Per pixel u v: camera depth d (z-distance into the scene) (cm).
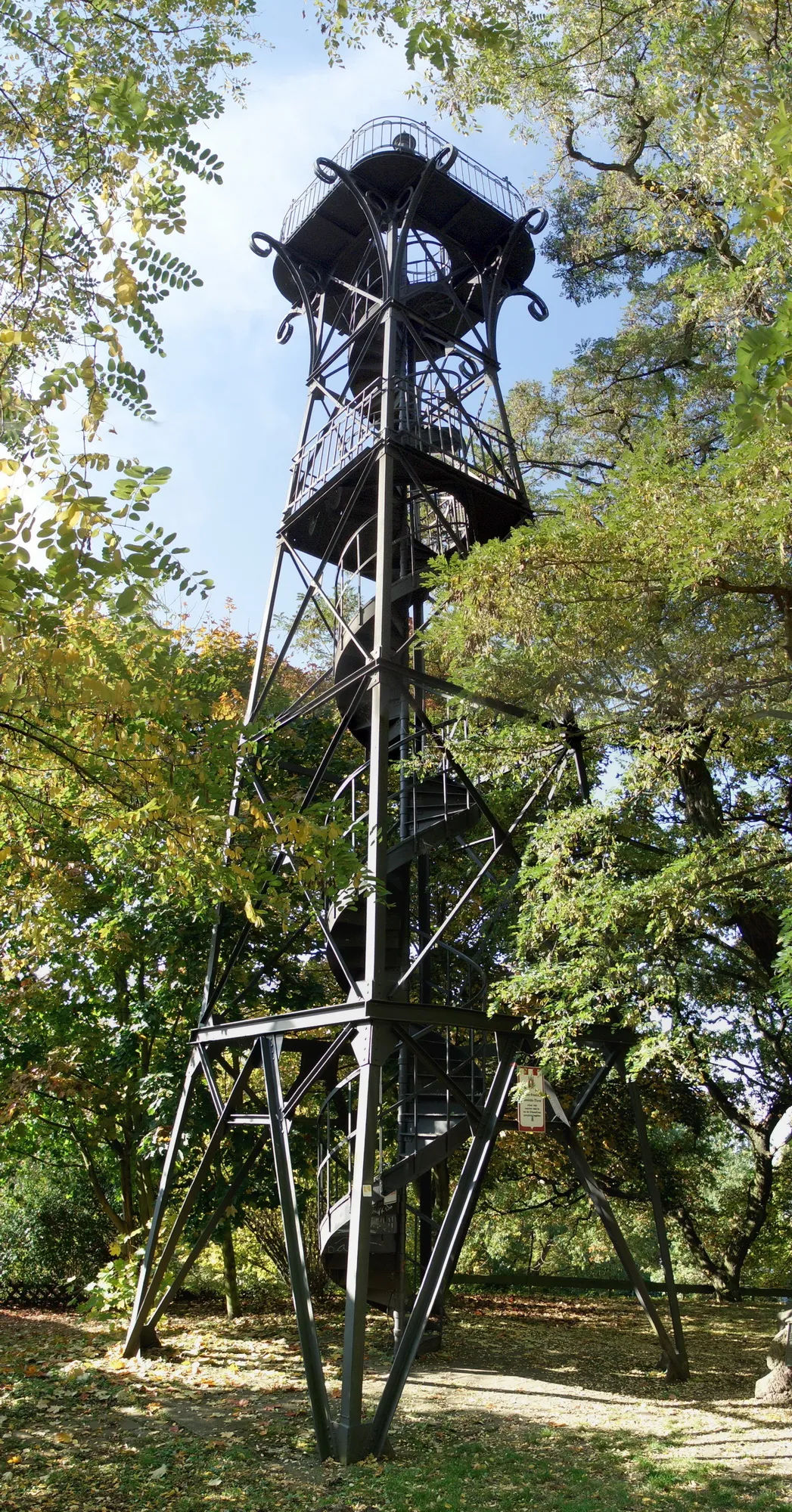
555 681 758
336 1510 568
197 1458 670
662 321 1471
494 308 1216
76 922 1247
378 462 1002
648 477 666
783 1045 1435
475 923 1505
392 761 1124
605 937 866
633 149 1215
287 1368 969
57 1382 873
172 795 490
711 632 696
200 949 1270
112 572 376
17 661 408
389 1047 845
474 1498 591
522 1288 1798
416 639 845
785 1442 721
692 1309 1526
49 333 480
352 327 1258
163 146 434
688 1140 1728
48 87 498
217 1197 1238
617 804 914
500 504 1129
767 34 586
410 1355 732
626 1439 730
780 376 267
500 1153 1614
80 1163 1593
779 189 313
